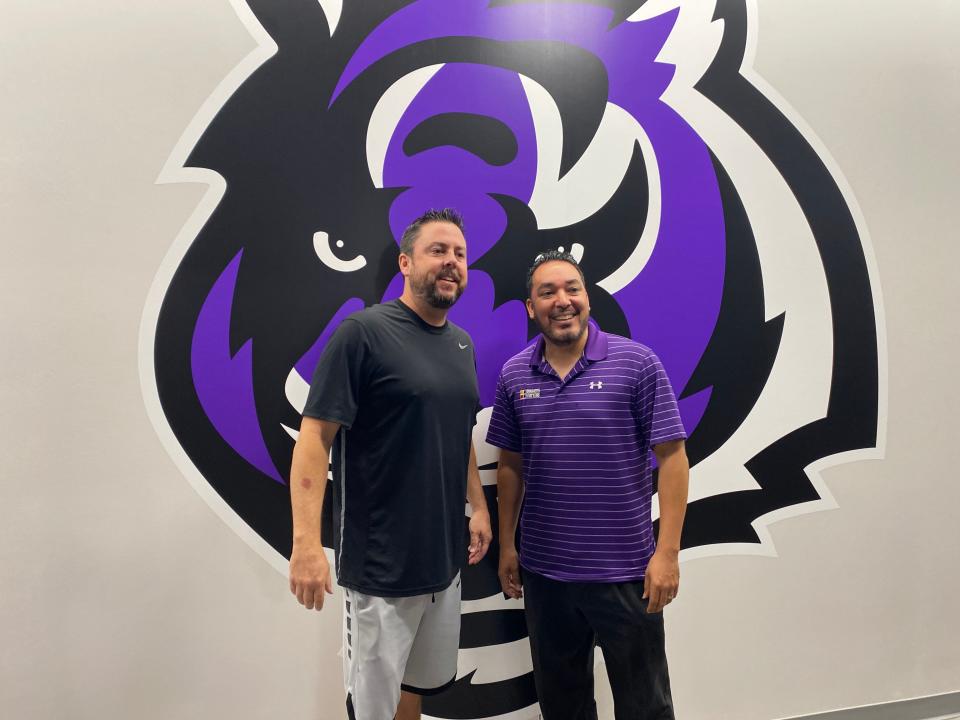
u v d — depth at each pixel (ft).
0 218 3.74
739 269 4.61
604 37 4.42
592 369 3.55
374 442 3.16
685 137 4.53
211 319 3.98
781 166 4.66
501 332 4.34
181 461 3.94
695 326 4.56
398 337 3.25
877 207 4.82
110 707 3.86
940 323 4.89
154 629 3.91
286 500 4.08
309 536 2.92
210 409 3.98
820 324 4.72
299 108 4.08
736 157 4.59
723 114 4.57
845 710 4.78
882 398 4.83
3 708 3.74
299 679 4.06
